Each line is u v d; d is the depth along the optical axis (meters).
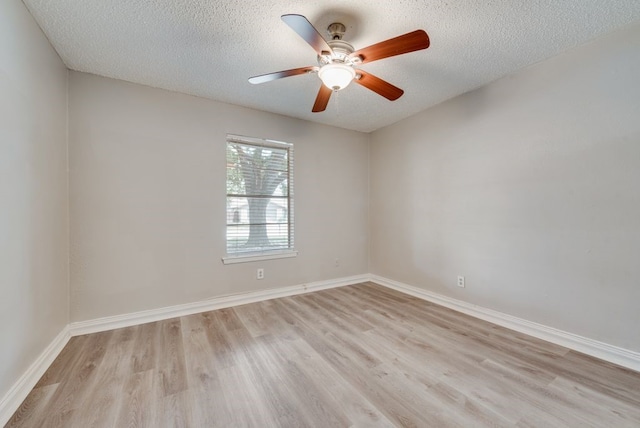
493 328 2.54
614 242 1.95
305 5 1.68
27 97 1.70
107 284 2.51
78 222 2.39
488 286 2.71
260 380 1.77
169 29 1.89
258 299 3.31
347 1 1.65
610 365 1.92
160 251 2.75
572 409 1.50
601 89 1.99
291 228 3.60
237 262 3.17
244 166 3.28
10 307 1.50
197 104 2.94
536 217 2.35
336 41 1.76
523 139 2.43
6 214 1.48
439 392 1.65
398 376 1.81
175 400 1.58
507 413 1.48
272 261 3.43
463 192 2.94
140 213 2.66
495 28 1.89
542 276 2.32
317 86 2.73
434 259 3.27
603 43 1.97
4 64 1.46
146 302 2.68
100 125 2.49
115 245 2.55
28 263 1.70
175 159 2.82
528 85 2.39
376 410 1.50
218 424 1.41
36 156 1.82
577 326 2.13
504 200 2.57
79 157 2.40
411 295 3.54
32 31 1.76
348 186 4.09
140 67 2.37
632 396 1.60
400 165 3.73
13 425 1.40
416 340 2.30
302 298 3.43
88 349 2.15
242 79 2.59
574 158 2.13
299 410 1.50
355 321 2.70
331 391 1.66
